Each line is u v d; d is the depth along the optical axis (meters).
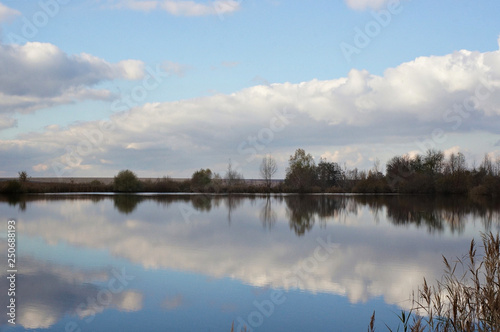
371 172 71.19
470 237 21.45
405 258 15.89
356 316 9.43
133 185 66.38
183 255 16.27
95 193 65.00
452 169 65.44
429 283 12.02
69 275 12.99
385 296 10.85
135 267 14.10
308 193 70.44
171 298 10.72
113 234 21.80
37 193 63.94
